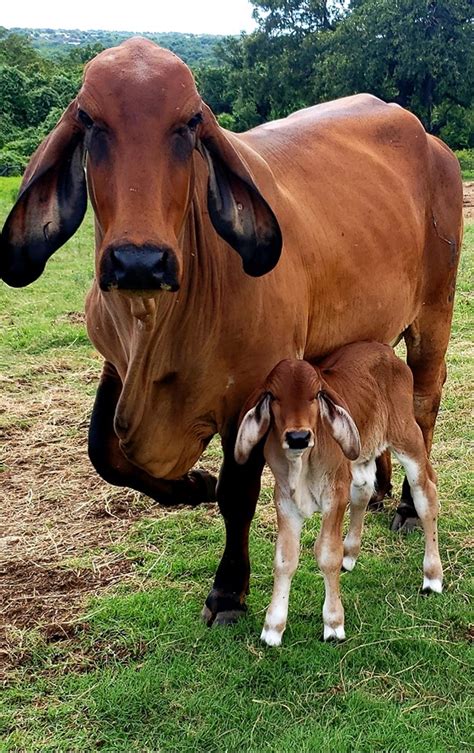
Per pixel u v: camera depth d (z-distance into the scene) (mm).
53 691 3367
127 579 4188
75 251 14383
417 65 35219
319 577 4094
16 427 6262
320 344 4109
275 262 3137
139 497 5098
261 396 3311
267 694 3318
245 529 3777
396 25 35125
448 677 3391
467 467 5312
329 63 37344
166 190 2754
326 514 3518
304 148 4312
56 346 8250
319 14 41031
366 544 4480
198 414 3631
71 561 4348
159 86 2789
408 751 2986
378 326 4414
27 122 43719
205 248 3385
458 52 35250
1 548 4523
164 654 3555
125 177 2707
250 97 43594
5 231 3027
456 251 5035
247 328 3510
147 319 3062
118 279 2580
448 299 4984
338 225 4129
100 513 4930
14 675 3467
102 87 2781
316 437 3385
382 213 4402
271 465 3463
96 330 3758
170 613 3828
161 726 3152
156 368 3404
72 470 5531
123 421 3471
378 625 3699
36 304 9930
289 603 3881
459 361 7316
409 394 3916
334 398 3299
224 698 3277
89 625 3775
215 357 3506
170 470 3738
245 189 3059
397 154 4805
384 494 4895
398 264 4465
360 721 3145
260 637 3611
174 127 2799
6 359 7809
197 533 4605
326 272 3986
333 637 3592
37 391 7039
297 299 3758
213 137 3029
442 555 4324
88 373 7445
